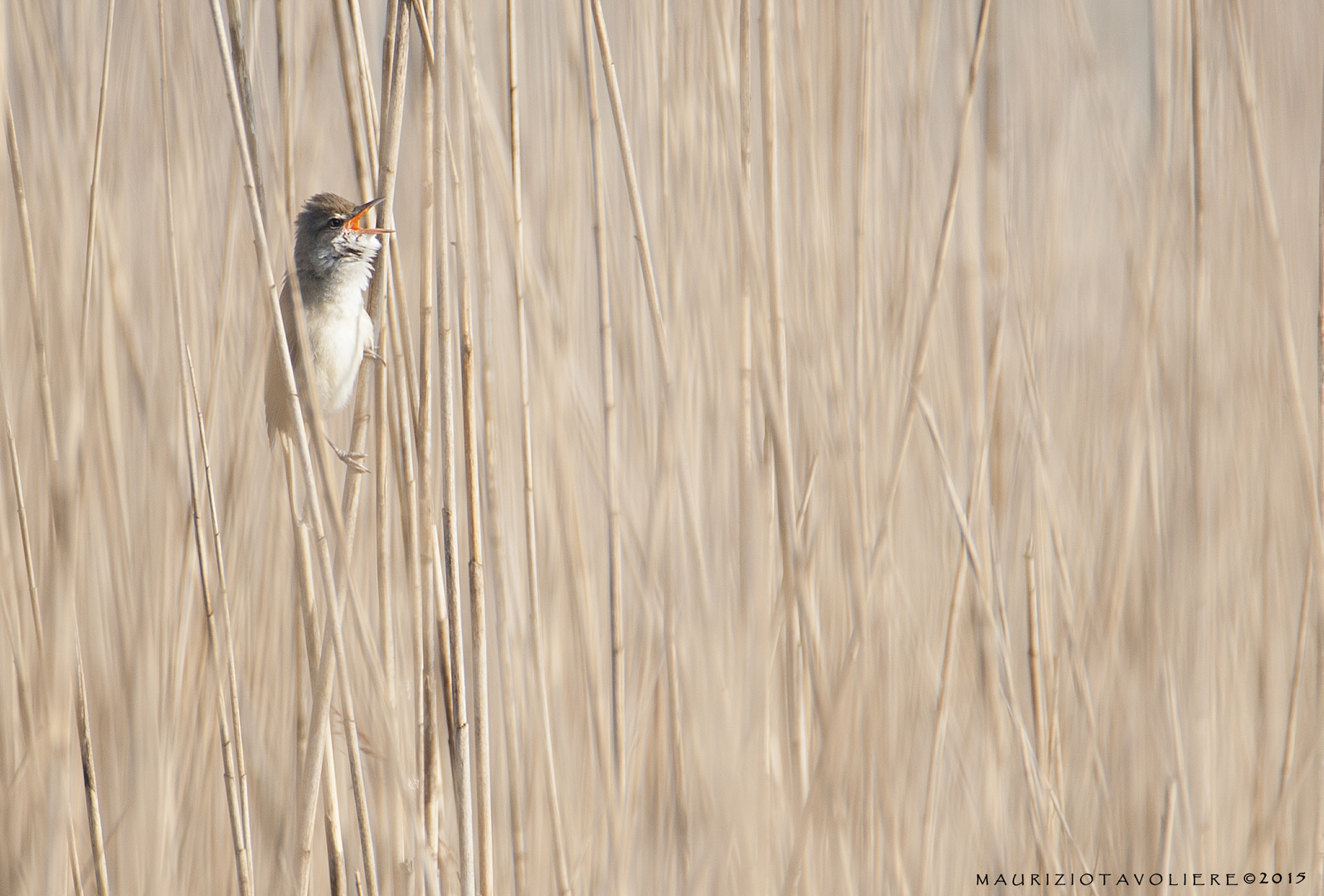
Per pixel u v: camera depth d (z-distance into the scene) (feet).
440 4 14.65
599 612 22.59
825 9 20.48
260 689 19.57
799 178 19.94
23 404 19.48
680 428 18.45
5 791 17.42
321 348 17.93
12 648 16.96
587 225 22.44
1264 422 22.85
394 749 14.57
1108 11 29.09
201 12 19.75
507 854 19.69
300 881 15.16
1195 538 20.74
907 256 19.45
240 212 17.94
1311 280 26.25
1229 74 22.08
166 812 17.40
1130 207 21.48
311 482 14.07
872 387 19.42
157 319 20.21
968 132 18.49
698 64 20.16
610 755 17.56
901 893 17.54
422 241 14.90
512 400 21.42
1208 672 21.22
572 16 20.89
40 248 18.48
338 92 22.13
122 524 18.43
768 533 18.20
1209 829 20.97
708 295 19.99
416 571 15.21
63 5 18.80
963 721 21.27
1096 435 24.68
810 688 18.49
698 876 15.84
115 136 19.57
